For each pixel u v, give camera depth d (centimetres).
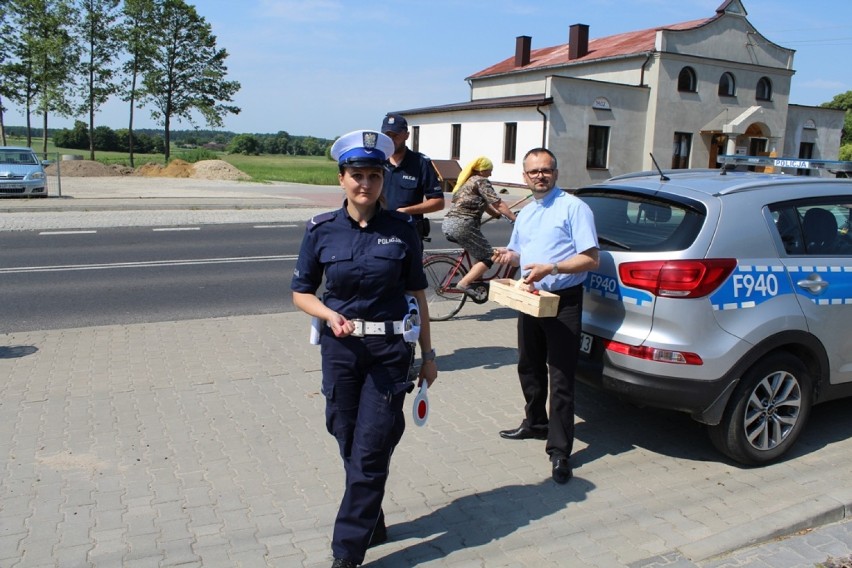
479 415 503
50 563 312
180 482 391
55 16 3788
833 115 3712
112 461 415
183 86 4562
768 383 419
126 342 670
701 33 3159
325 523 352
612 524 358
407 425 482
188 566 313
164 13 4309
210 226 1589
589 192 496
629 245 425
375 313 301
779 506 378
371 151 290
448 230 734
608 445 459
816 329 427
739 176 483
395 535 346
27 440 441
